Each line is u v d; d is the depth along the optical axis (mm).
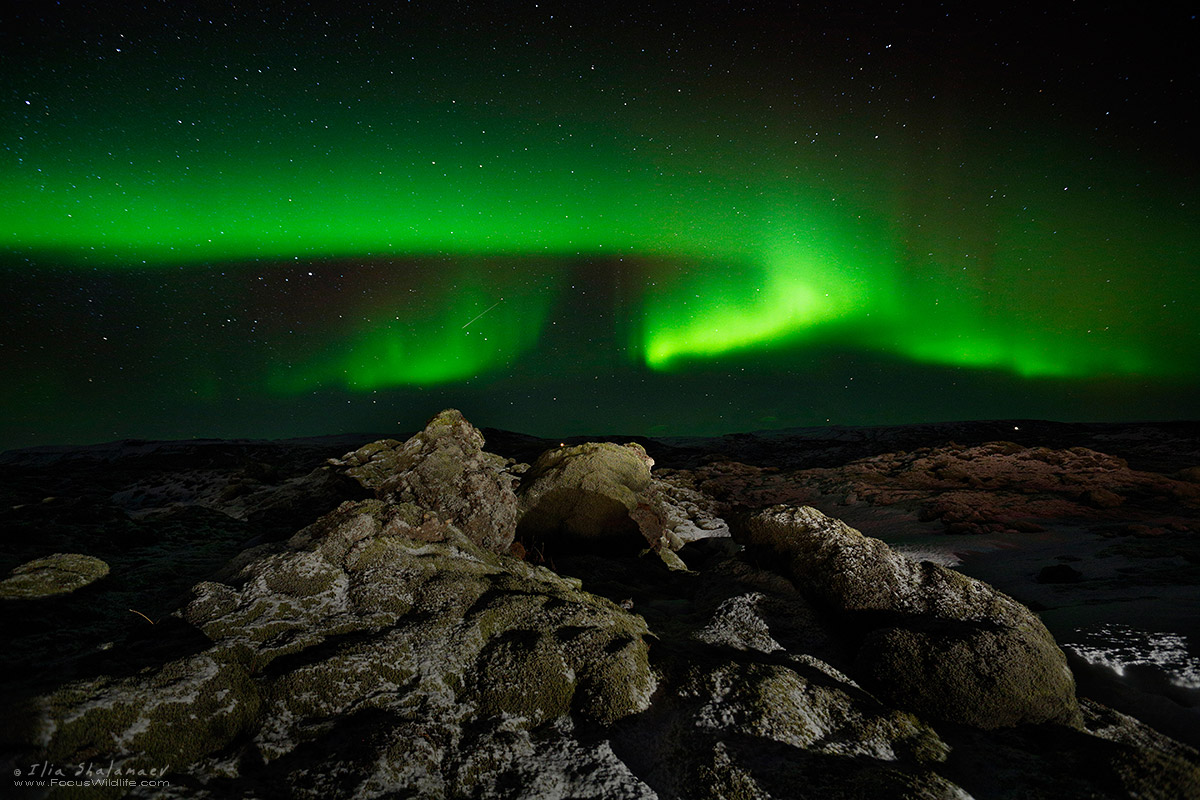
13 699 2004
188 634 2750
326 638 2773
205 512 6754
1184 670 2887
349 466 7180
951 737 2535
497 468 6562
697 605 4117
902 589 3334
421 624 2885
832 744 2363
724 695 2598
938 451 12148
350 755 2100
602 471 5953
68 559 3871
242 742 2211
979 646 2746
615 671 2646
